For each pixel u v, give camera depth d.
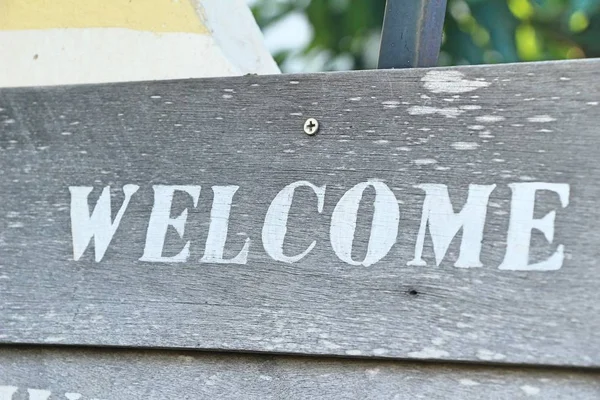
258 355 1.43
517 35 2.71
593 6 2.67
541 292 1.31
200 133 1.53
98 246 1.53
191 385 1.45
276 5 2.76
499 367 1.32
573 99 1.36
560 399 1.29
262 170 1.48
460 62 2.65
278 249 1.44
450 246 1.37
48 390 1.51
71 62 1.88
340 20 2.69
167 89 1.56
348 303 1.39
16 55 1.91
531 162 1.36
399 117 1.43
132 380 1.47
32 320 1.53
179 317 1.46
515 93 1.38
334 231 1.43
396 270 1.38
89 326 1.50
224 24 1.86
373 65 2.66
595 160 1.33
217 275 1.46
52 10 1.91
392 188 1.41
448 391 1.33
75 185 1.58
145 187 1.53
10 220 1.60
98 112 1.59
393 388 1.36
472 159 1.39
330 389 1.39
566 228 1.32
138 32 1.86
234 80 1.53
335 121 1.46
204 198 1.50
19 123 1.63
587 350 1.28
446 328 1.34
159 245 1.50
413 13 1.55
